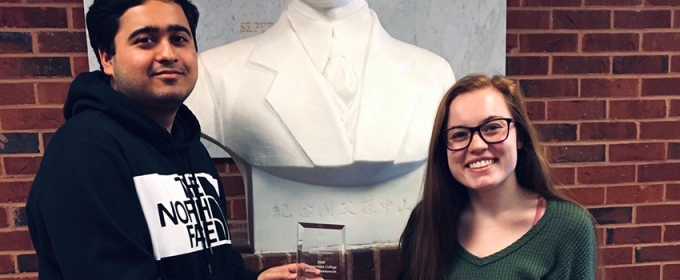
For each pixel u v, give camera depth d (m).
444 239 1.21
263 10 1.85
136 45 0.96
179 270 0.98
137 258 0.88
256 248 1.44
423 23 1.90
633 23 2.08
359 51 1.44
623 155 2.14
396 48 1.52
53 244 0.85
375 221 1.48
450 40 1.92
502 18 1.94
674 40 2.11
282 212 1.45
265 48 1.43
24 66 1.83
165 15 0.96
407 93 1.43
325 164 1.36
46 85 1.85
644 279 2.21
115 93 0.95
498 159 1.12
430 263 1.20
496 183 1.11
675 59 2.11
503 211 1.19
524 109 1.17
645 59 2.10
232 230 1.76
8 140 1.84
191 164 1.10
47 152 0.90
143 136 0.99
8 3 1.80
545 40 2.04
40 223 0.88
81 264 0.83
